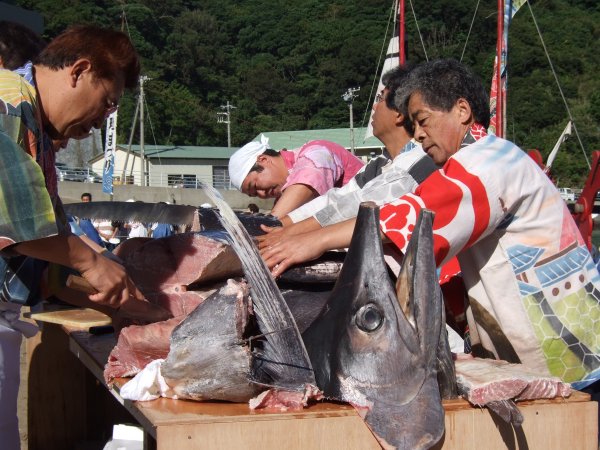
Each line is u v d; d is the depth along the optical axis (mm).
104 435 4008
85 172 37062
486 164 2092
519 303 2207
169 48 64188
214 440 1725
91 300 2246
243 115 63469
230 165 3818
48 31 51812
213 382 1839
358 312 1818
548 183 2207
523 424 1901
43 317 2811
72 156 43906
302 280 2268
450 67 2336
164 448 1696
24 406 3852
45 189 1973
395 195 2557
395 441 1741
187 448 1709
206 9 74875
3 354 2457
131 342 2068
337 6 73250
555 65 59219
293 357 1854
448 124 2316
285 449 1762
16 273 2289
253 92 65875
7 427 2512
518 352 2238
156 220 2873
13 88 2016
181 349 1855
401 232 2029
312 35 69562
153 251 2373
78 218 3008
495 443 1871
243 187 3779
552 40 62344
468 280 2312
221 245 2297
